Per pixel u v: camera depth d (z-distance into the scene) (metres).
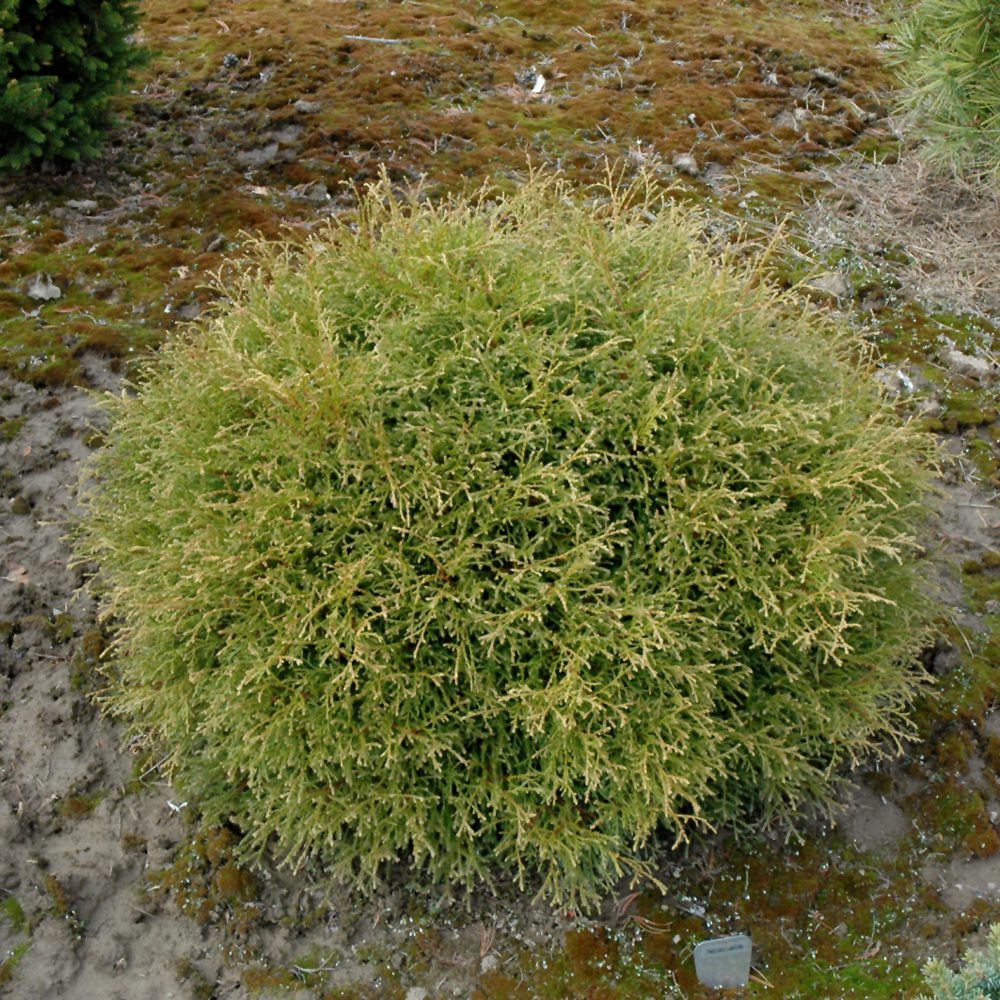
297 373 2.69
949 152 5.02
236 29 6.73
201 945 2.86
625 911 2.90
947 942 2.85
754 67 6.44
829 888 2.98
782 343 3.07
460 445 2.64
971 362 4.54
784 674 2.84
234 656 2.65
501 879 2.94
